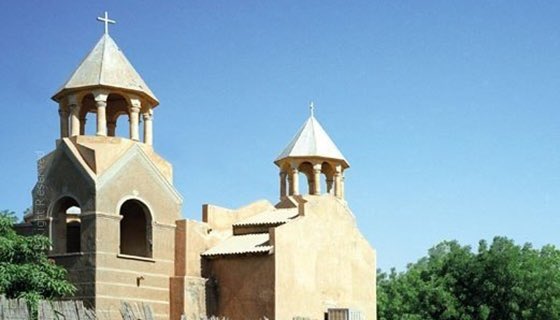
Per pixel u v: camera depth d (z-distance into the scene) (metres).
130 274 40.50
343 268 46.53
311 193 55.12
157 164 43.34
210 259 43.66
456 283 65.69
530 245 69.62
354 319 43.75
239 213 47.28
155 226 42.16
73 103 42.06
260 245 42.88
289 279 42.44
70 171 40.84
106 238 39.81
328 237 45.81
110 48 43.38
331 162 54.78
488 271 64.44
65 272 37.62
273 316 41.19
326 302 44.88
